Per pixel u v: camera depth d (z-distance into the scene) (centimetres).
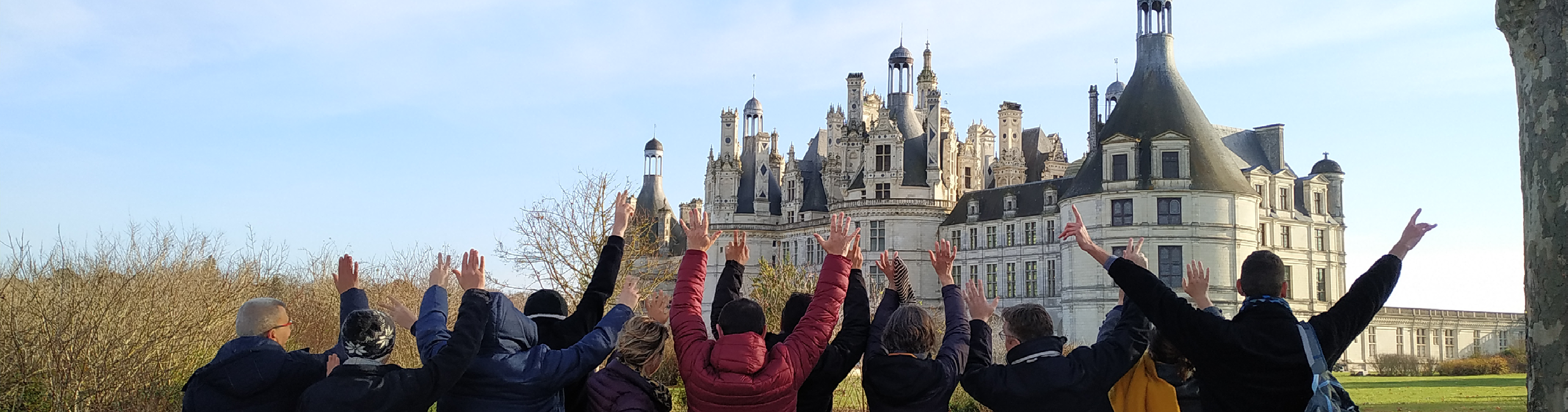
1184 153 7338
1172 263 7269
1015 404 878
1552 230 714
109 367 2170
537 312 1048
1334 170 9044
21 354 2098
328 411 788
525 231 3516
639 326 916
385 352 824
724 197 12062
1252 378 773
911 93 10531
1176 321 801
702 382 861
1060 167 11950
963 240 9712
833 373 973
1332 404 742
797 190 11850
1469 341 9438
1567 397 697
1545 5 724
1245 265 836
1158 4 7850
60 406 2050
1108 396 913
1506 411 3228
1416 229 857
